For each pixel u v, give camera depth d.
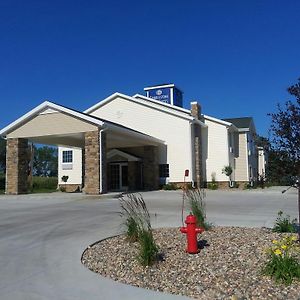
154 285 5.89
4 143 52.19
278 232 9.30
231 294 5.43
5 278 6.25
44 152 90.00
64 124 22.86
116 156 31.02
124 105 32.28
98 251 7.95
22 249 8.29
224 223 11.52
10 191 24.11
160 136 31.12
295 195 23.12
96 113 33.09
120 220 12.34
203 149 33.16
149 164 30.23
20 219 12.78
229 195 23.38
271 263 6.04
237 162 36.09
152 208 15.89
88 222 12.02
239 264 6.58
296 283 5.71
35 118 23.70
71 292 5.59
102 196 20.66
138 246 7.66
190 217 7.38
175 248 7.72
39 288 5.77
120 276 6.36
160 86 36.81
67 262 7.18
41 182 41.62
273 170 7.88
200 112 33.59
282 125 7.69
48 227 11.11
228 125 32.53
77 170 33.41
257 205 17.19
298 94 7.58
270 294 5.38
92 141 22.16
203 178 32.84
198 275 6.19
